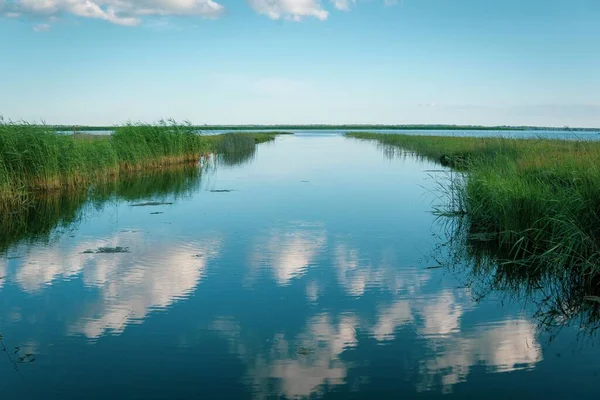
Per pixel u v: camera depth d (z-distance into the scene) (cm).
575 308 852
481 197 1494
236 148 5088
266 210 1777
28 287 943
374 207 1830
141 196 2105
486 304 867
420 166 3428
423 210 1761
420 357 667
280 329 755
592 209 1034
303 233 1405
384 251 1208
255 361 654
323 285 955
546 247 1113
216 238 1345
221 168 3312
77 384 596
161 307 841
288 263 1105
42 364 645
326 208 1814
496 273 1038
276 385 595
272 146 6412
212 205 1884
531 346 705
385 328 762
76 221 1582
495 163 1773
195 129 3528
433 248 1232
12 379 607
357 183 2541
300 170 3219
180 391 582
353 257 1152
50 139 2156
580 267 1006
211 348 691
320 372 627
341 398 567
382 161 3928
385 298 890
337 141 8200
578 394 575
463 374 623
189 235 1382
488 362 656
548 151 1989
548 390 585
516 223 1188
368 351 684
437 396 572
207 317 798
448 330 756
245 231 1433
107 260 1128
